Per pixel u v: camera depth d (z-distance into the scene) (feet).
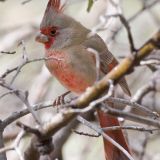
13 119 24.76
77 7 46.93
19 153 20.08
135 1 48.01
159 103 39.63
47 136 21.52
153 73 36.96
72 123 36.01
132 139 39.47
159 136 40.50
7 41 43.52
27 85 43.27
